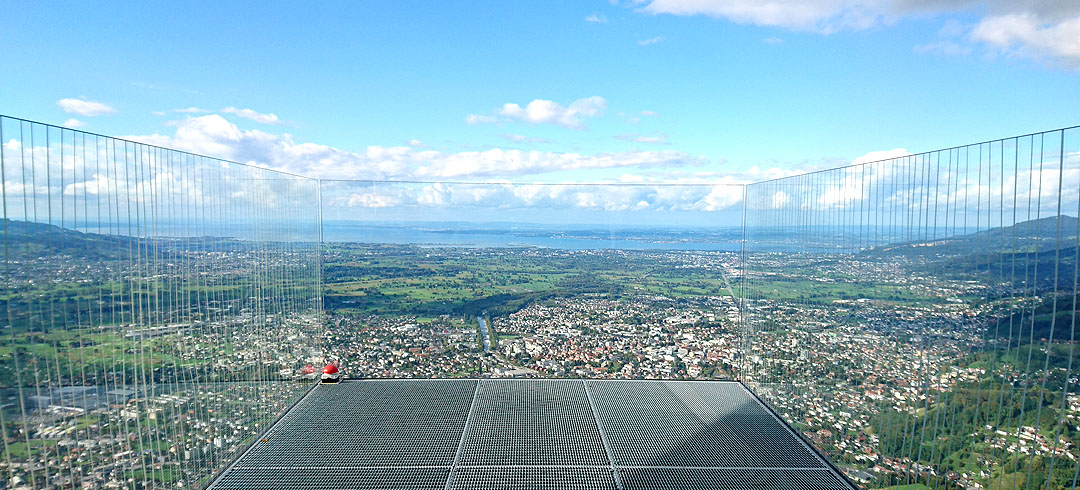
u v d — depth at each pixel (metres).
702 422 4.49
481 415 4.55
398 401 4.89
